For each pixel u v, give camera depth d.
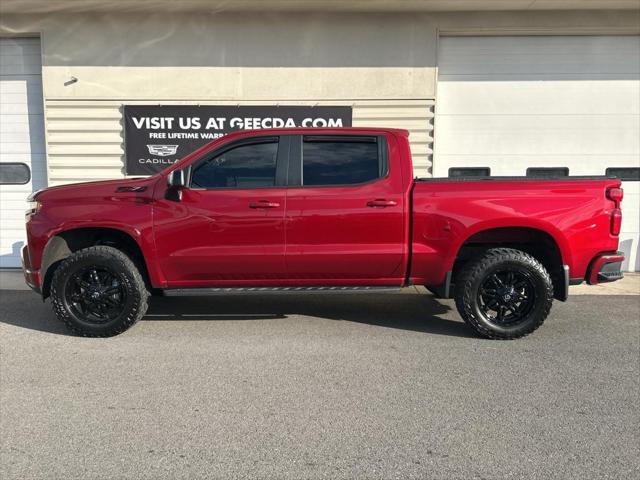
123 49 8.13
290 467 2.78
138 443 3.02
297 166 4.89
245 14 8.07
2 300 6.39
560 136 8.37
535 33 8.12
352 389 3.76
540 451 2.93
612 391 3.72
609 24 7.94
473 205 4.75
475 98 8.36
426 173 8.34
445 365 4.21
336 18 8.08
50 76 8.16
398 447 2.98
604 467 2.77
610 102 8.28
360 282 5.02
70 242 5.13
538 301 4.74
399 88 8.18
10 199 8.63
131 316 4.83
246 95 8.20
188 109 8.20
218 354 4.47
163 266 4.89
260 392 3.71
